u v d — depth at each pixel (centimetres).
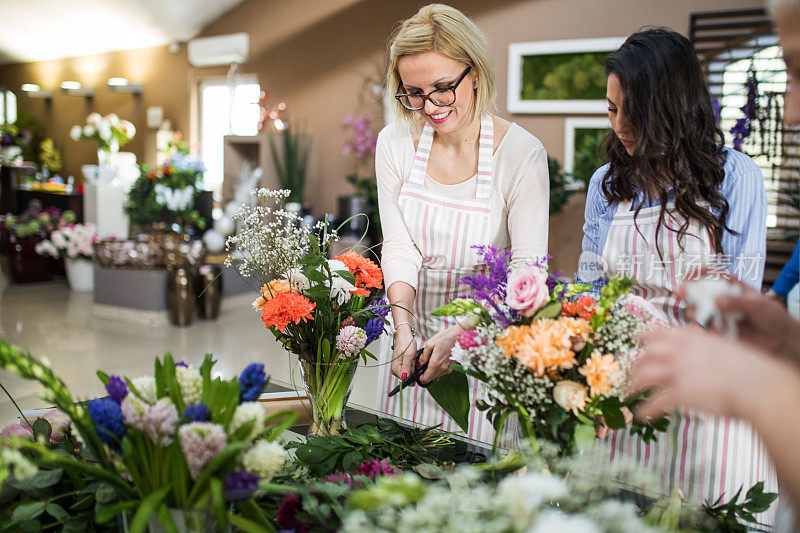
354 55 730
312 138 762
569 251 590
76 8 883
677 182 142
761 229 144
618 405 99
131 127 718
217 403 93
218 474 87
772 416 52
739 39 501
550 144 606
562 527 69
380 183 190
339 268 135
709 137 144
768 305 78
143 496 90
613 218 159
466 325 122
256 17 793
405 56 159
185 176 626
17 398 337
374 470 113
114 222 690
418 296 189
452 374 131
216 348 482
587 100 583
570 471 98
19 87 1133
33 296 660
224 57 820
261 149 734
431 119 166
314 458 121
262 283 144
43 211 776
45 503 105
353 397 345
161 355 459
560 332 96
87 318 569
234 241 142
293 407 153
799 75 61
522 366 100
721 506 108
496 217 177
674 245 146
